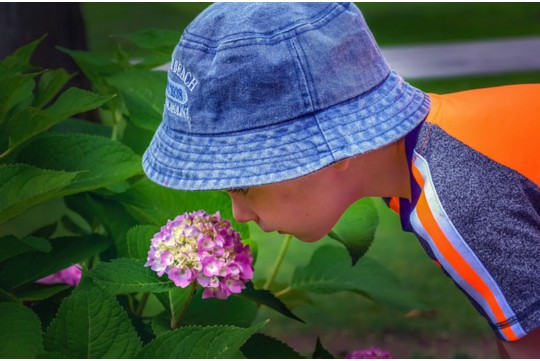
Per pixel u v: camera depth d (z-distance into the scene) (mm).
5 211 1395
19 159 1656
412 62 9844
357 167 1578
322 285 2041
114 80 1996
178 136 1450
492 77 8773
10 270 1629
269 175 1356
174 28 11406
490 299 1414
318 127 1390
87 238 1715
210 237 1479
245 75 1384
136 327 1654
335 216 1594
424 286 4020
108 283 1474
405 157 1598
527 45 10562
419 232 1481
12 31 2893
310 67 1395
